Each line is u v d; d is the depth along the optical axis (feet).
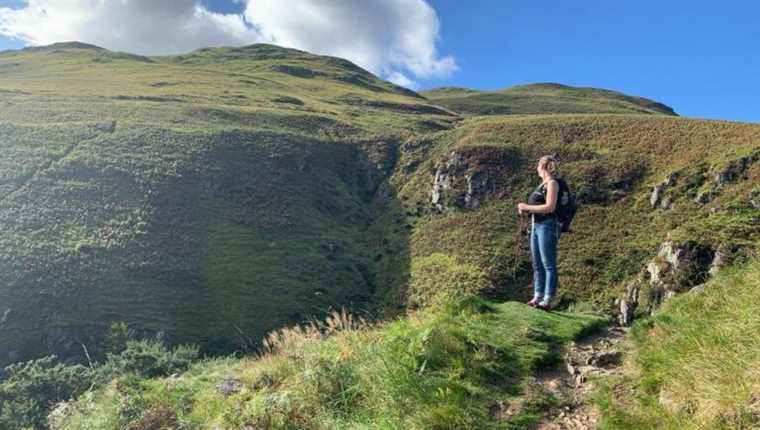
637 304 144.15
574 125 329.93
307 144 357.41
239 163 306.96
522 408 13.62
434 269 236.22
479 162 299.99
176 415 19.34
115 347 159.43
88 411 23.11
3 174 243.60
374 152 379.96
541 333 17.65
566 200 20.42
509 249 234.58
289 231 263.90
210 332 181.98
